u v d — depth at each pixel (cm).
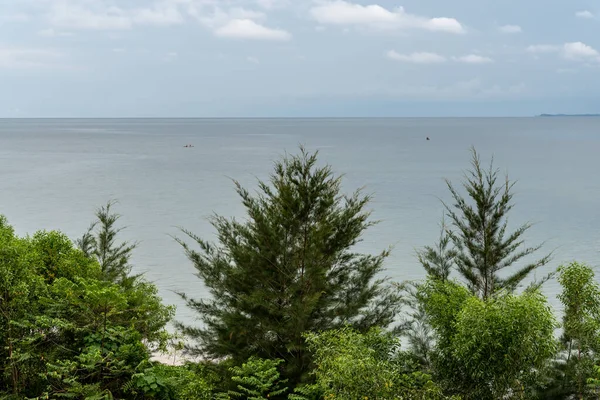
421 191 8488
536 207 7000
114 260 2544
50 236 2005
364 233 5316
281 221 1880
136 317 1819
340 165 13088
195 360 2012
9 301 1509
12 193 8106
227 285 1919
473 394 1390
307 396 1539
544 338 1297
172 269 4181
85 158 14725
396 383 1307
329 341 1417
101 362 1491
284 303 1845
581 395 1534
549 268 3966
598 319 1530
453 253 2038
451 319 1468
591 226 5719
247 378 1541
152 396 1527
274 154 16238
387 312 1908
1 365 1592
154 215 6391
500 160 14150
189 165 12712
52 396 1516
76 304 1636
